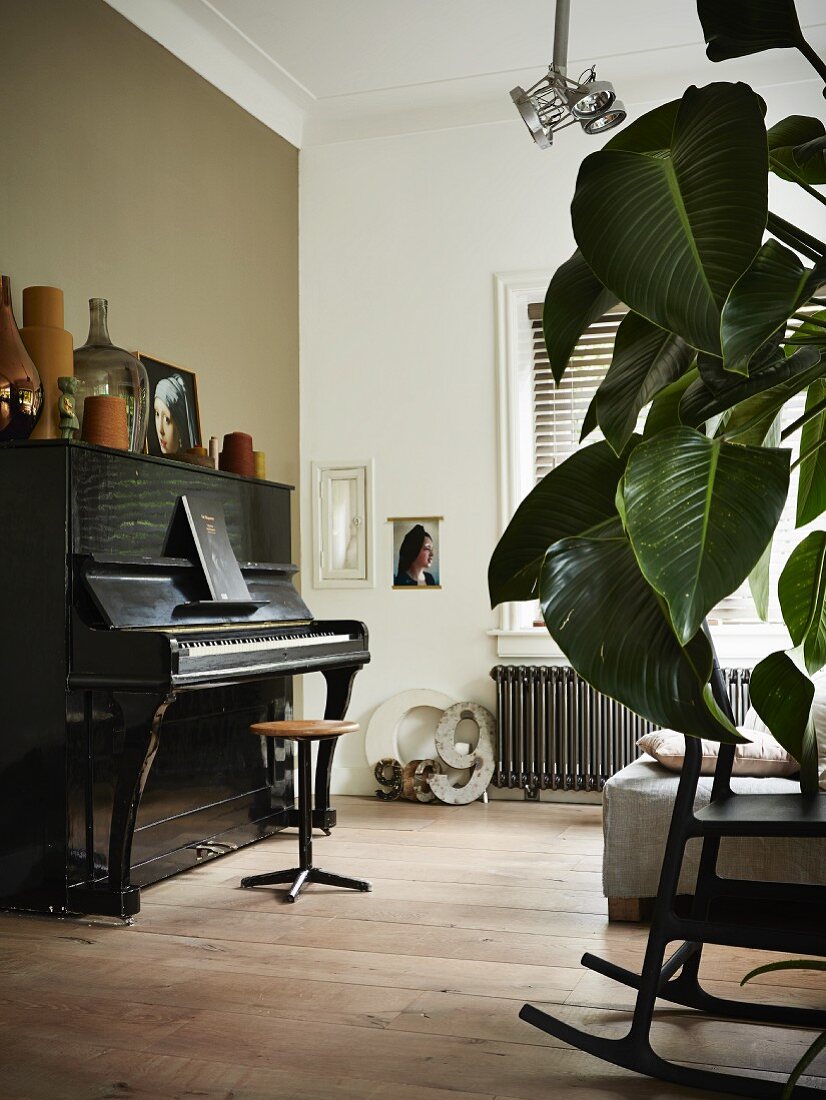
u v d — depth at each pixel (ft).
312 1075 6.85
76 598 10.60
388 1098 6.48
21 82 12.01
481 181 17.76
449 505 17.78
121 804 10.57
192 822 12.57
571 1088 6.61
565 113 12.40
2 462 10.75
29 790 10.66
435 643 17.74
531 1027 7.62
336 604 18.29
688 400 5.36
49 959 9.34
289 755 15.10
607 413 5.72
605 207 4.83
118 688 10.36
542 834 14.58
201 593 12.23
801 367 5.10
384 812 16.34
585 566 5.26
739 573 4.57
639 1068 6.69
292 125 18.29
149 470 11.85
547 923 10.30
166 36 14.73
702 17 5.62
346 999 8.25
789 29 5.50
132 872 11.38
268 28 15.30
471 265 17.79
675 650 4.91
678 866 6.66
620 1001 8.13
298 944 9.71
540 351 17.94
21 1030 7.70
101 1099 6.54
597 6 14.70
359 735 18.04
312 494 18.44
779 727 6.73
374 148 18.31
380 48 15.94
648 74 16.63
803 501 7.12
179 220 15.03
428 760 17.29
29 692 10.66
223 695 13.28
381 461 18.15
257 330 17.19
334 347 18.45
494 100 17.51
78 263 12.93
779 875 9.85
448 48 15.94
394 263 18.19
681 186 4.75
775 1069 6.81
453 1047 7.27
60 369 11.51
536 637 17.16
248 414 16.83
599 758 16.47
